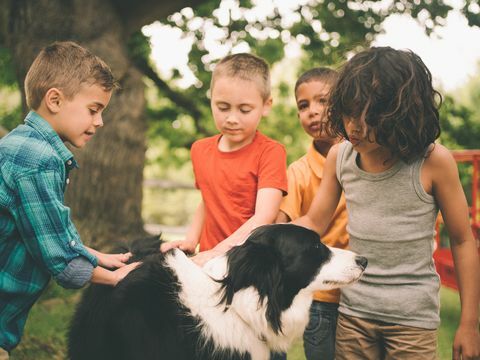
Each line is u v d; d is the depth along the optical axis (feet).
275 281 7.87
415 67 7.25
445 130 30.37
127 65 22.57
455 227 7.72
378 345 8.29
